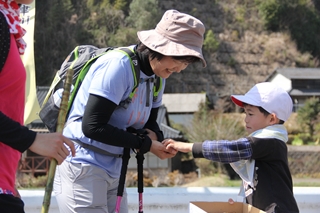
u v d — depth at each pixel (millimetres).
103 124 1873
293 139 25516
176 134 18516
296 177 19969
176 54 1896
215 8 38250
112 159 2094
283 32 37688
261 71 35125
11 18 1495
